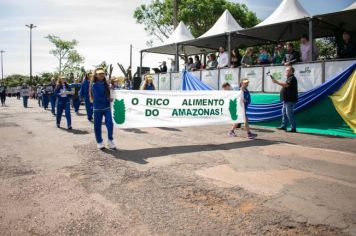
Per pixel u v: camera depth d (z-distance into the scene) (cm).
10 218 393
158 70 1972
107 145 827
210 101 934
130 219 386
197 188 492
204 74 1540
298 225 366
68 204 434
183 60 2028
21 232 358
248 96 983
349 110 1024
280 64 1225
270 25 1308
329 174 561
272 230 355
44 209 418
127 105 819
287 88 1066
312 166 614
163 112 870
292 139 923
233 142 869
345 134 1006
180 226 367
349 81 1030
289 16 1363
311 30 1185
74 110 1925
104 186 505
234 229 358
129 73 2122
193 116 914
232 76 1410
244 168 602
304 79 1159
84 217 393
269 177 545
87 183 520
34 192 480
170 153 729
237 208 416
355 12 1132
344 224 367
